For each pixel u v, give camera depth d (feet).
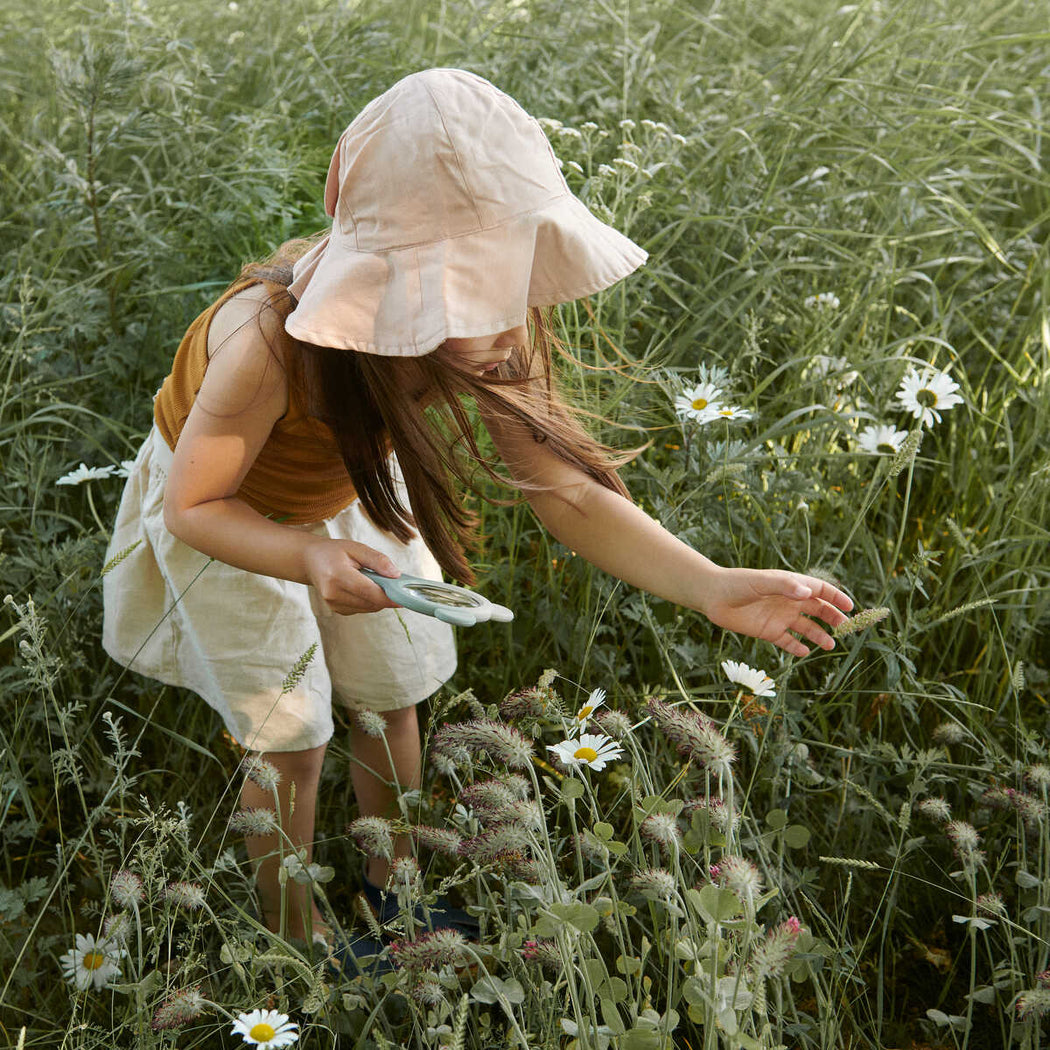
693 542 7.39
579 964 4.61
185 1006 4.63
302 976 4.81
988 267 11.06
